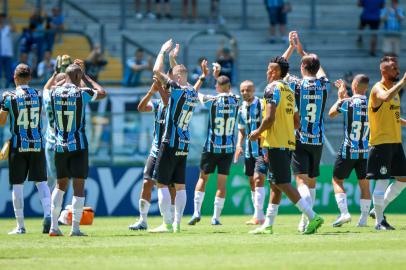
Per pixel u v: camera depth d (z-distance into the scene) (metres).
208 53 76.88
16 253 30.11
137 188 58.78
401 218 51.44
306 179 37.56
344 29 83.25
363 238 34.16
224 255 29.02
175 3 81.81
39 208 57.38
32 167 39.09
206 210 58.09
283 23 78.25
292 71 75.31
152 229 40.38
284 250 30.25
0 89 65.75
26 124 38.62
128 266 26.42
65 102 35.34
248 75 75.38
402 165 38.56
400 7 81.81
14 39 74.44
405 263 26.91
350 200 59.44
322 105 37.59
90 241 34.16
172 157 37.34
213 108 46.34
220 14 82.31
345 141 41.94
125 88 68.50
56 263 27.41
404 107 71.50
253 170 47.28
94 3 80.31
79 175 36.03
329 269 25.62
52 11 75.62
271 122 34.06
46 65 69.38
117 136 58.75
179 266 26.34
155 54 75.06
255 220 46.38
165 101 38.19
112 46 76.44
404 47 80.31
